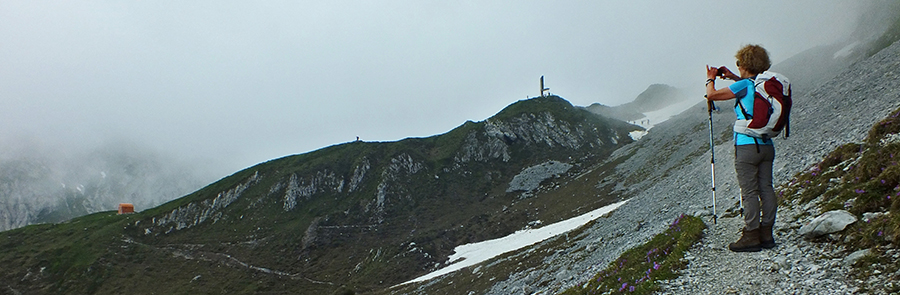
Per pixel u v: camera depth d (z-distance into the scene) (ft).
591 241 104.83
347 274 278.87
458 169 450.30
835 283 21.03
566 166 416.05
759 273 25.29
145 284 277.44
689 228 39.40
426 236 299.58
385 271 260.83
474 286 127.24
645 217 95.91
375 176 428.15
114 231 358.43
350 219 368.27
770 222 27.37
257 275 285.23
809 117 112.68
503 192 395.34
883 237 22.17
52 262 306.55
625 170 285.84
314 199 410.11
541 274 95.30
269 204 405.18
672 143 288.92
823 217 26.71
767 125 23.99
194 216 396.37
